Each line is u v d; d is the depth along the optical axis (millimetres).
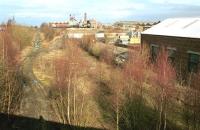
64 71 20500
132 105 18328
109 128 18656
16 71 25500
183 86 19219
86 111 20609
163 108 17250
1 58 23594
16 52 33844
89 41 51750
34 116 21422
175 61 29844
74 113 19141
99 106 21969
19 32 58188
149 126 18000
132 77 18828
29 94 26266
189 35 27891
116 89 19719
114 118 19875
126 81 18969
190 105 16906
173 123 18203
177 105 18812
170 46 30703
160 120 16781
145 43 35000
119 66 27156
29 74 33562
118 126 18141
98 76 28094
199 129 15797
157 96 17562
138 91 18688
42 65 37250
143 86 19422
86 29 118125
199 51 26312
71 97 20750
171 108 18750
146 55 24938
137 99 18438
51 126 19688
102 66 31953
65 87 20609
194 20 32469
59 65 20812
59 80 20703
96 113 20719
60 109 21328
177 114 18812
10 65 23734
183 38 28422
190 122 17219
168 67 18078
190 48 27500
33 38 76250
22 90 26500
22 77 30297
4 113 21125
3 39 30344
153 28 36312
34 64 39281
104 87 25391
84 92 23766
